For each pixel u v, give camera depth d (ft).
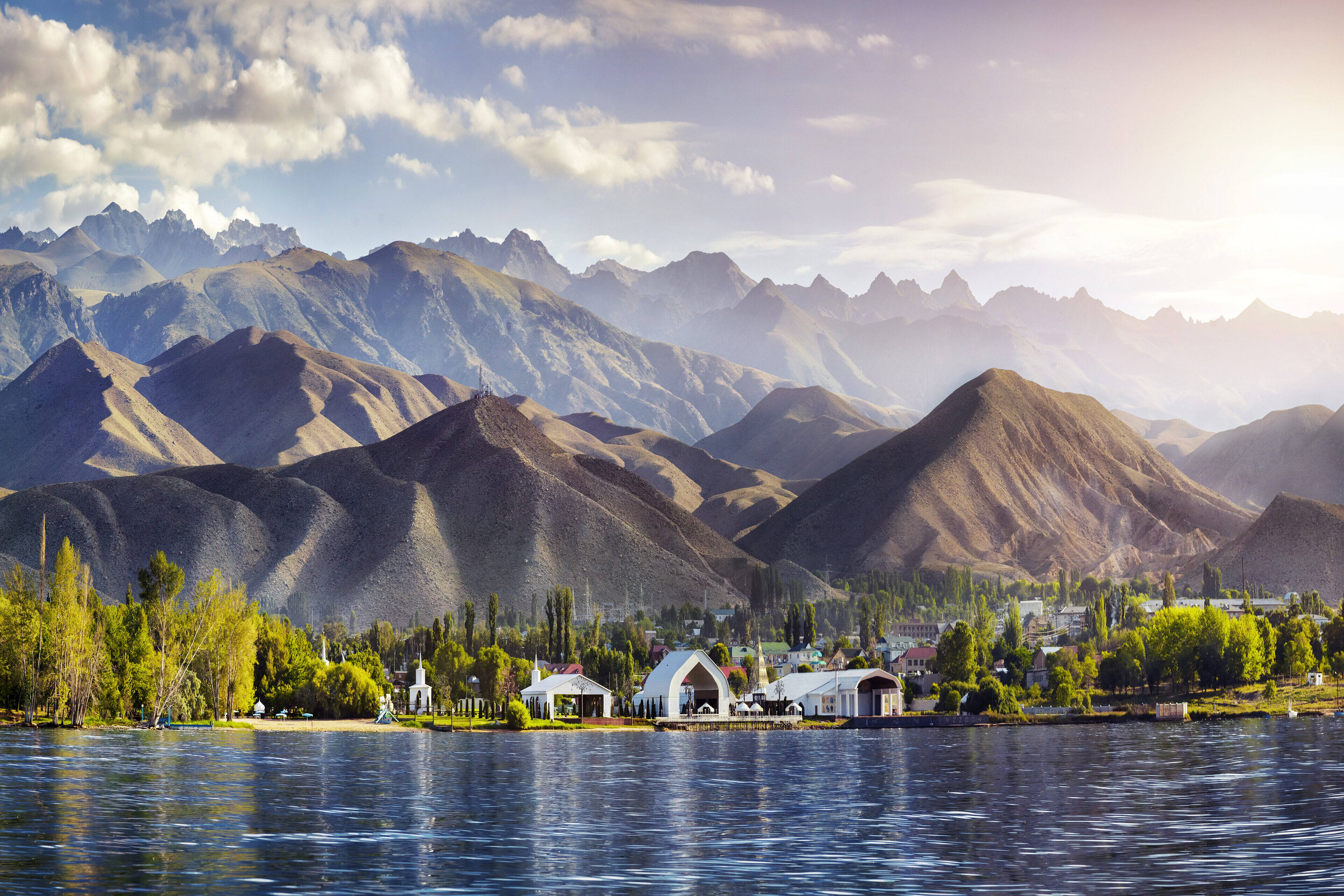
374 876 197.88
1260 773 370.32
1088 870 207.72
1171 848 229.45
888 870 208.54
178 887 186.09
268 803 284.82
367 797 303.27
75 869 197.88
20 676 533.14
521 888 191.52
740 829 256.73
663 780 361.30
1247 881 196.44
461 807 287.28
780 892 189.88
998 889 192.03
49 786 307.17
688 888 193.06
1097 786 340.80
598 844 234.38
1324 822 261.24
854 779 369.09
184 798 289.94
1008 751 490.08
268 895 181.98
